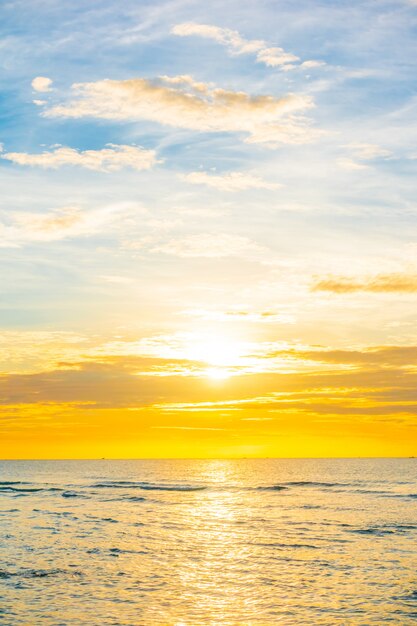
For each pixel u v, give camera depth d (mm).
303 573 30844
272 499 75312
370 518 54125
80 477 141500
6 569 31328
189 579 29594
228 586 28219
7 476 149000
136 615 23641
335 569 31719
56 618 23188
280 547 38562
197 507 65125
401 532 44750
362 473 154750
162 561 33906
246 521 52625
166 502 71250
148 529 47094
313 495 81625
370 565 32625
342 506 65562
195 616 23578
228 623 22719
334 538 42188
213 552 36844
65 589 27406
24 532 44719
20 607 24562
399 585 28062
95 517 55000
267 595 26609
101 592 26953
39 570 31156
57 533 44344
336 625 22328
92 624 22469
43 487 100000
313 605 24984
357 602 25359
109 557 34938
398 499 74188
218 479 127250
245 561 34000
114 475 153250
